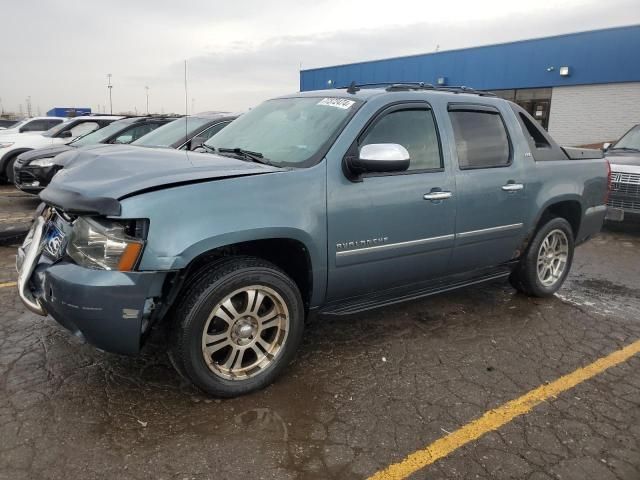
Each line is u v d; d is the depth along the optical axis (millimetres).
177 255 2613
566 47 19328
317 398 3061
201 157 3248
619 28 17891
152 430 2691
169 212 2631
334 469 2453
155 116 9555
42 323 3969
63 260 2793
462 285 4234
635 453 2633
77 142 9328
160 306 2758
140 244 2584
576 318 4441
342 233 3236
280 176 2998
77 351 3527
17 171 8789
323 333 3977
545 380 3348
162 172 2834
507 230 4250
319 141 3324
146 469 2402
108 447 2543
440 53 23422
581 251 7070
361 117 3416
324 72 28969
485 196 3998
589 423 2881
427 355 3656
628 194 7758
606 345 3908
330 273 3252
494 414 2941
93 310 2582
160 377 3225
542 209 4465
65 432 2646
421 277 3838
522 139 4391
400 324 4195
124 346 2701
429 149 3736
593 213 5039
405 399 3074
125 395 3010
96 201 2598
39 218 3211
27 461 2422
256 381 3064
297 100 3994
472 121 4086
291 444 2623
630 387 3287
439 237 3760
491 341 3922
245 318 3000
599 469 2508
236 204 2809
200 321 2797
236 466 2447
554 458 2578
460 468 2486
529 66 20547
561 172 4629
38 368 3287
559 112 20016
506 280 5348
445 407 3002
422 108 3770
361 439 2682
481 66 22156
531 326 4234
